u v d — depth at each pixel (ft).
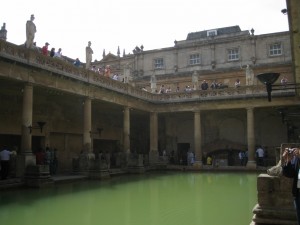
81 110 105.60
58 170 94.53
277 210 25.82
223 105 116.16
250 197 51.39
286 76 130.41
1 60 63.87
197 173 99.96
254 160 110.22
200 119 125.29
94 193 55.36
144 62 159.74
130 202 47.14
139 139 137.59
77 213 39.58
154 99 125.29
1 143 84.79
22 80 68.69
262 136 125.90
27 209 41.68
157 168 116.88
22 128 69.10
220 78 140.97
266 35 137.69
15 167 63.82
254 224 25.96
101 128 108.37
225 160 119.65
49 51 91.45
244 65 139.85
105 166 81.35
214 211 40.63
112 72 165.27
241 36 141.90
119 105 106.01
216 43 146.72
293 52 54.29
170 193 55.77
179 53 153.48
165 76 150.92
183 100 120.78
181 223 34.47
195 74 122.62
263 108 118.83
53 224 34.19
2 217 37.19
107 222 35.06
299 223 20.34
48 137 91.81
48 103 92.43
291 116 85.40
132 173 97.91
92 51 90.99
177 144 138.62
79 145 104.94
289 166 21.42
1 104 79.20
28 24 70.38
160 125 141.59
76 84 84.89
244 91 113.39
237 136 129.70
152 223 34.50
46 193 54.75
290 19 43.27
